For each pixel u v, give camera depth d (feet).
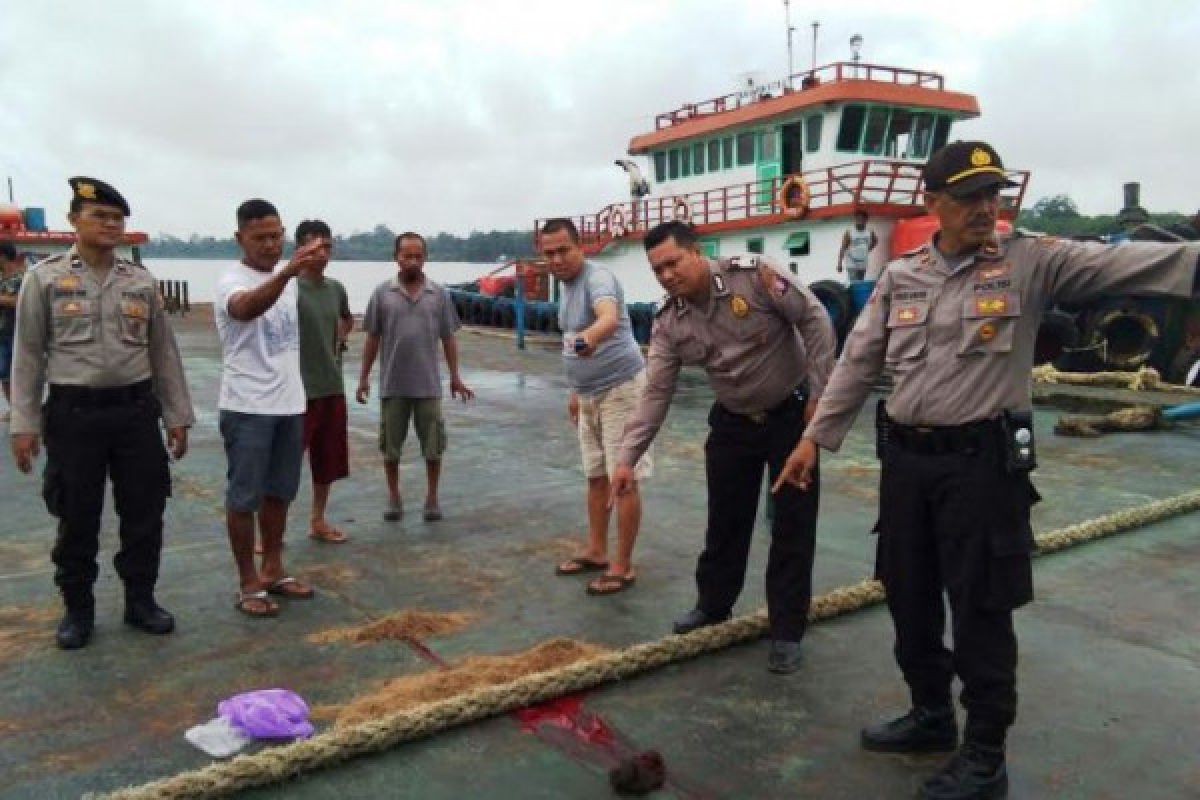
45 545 15.94
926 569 8.54
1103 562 14.88
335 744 8.89
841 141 43.98
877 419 8.76
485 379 39.40
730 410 11.21
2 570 14.64
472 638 11.94
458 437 26.03
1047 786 8.50
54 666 11.03
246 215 12.37
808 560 10.97
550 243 13.46
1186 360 35.24
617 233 54.39
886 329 8.57
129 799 8.03
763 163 47.52
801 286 10.59
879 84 43.14
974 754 8.20
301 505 18.52
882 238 41.29
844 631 12.16
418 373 16.81
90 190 11.21
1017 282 7.75
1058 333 37.32
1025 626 12.27
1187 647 11.60
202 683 10.61
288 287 12.92
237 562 12.75
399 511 17.49
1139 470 21.49
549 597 13.38
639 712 10.00
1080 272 7.57
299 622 12.44
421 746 9.27
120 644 11.68
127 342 11.55
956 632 8.16
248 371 12.43
